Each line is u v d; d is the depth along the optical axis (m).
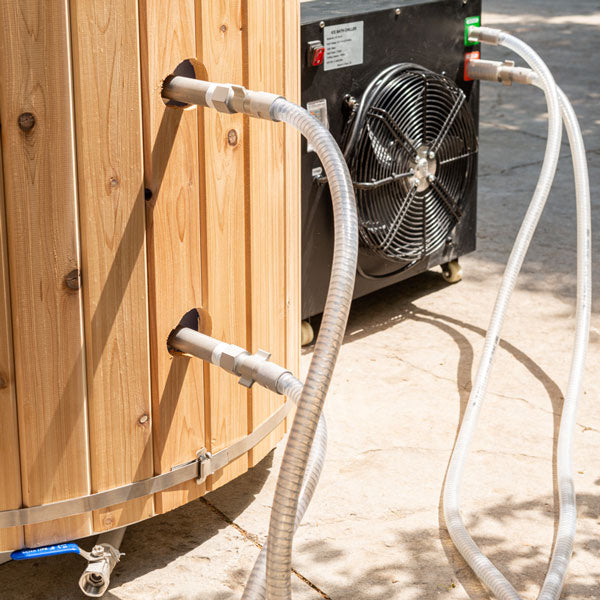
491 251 4.62
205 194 2.26
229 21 2.22
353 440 3.08
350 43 3.34
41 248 2.06
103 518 2.30
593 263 4.48
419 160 3.60
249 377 2.15
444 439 3.10
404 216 3.64
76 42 1.97
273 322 2.60
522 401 3.32
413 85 3.54
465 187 3.93
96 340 2.17
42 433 2.18
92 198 2.07
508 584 2.35
